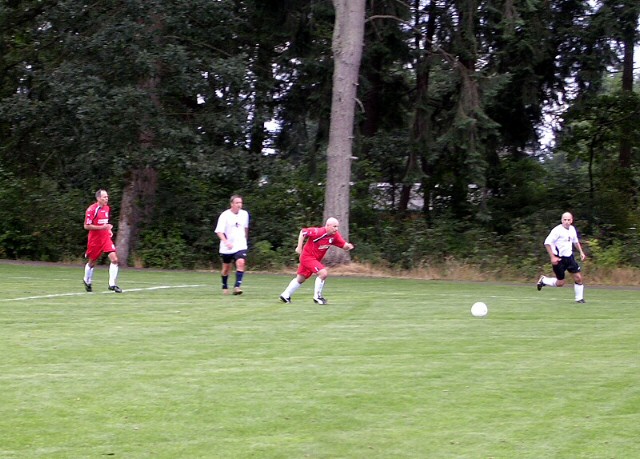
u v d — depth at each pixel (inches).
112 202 1179.3
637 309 617.6
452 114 1135.6
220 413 283.9
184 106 1155.9
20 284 759.7
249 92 1131.3
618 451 247.0
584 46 1182.9
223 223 690.2
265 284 826.8
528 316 562.6
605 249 1087.6
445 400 303.6
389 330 478.9
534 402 301.9
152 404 293.9
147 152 1072.8
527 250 1099.3
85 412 283.1
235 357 382.6
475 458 240.2
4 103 1135.6
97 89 1063.6
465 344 428.5
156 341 424.8
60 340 423.5
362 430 266.5
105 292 691.4
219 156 1106.1
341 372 350.6
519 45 1130.0
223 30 1123.3
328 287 812.6
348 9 1028.5
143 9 1064.8
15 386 318.0
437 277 1021.2
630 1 1103.0
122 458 237.5
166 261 1134.4
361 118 1186.6
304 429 267.0
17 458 236.4
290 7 1178.6
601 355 397.4
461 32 1139.9
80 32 1119.0
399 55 1178.6
